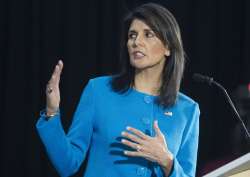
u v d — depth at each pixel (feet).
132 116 22.13
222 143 43.73
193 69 43.88
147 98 22.59
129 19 22.59
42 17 42.32
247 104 42.11
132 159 21.50
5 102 42.42
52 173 42.88
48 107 21.06
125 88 22.56
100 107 22.21
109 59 42.78
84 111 22.33
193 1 44.16
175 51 22.77
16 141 42.50
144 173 21.47
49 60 42.32
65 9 42.50
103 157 21.75
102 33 42.78
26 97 42.50
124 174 21.40
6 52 42.42
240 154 41.34
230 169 19.10
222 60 44.24
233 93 43.39
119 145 21.62
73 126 22.33
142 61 22.08
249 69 43.78
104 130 21.90
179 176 20.54
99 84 22.77
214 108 44.01
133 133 21.20
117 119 21.98
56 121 21.08
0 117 42.73
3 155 42.63
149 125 22.09
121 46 22.93
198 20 44.09
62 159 21.17
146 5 22.47
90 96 22.50
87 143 22.24
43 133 21.04
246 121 41.55
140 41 22.00
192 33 44.09
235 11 44.34
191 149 22.93
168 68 22.90
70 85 42.47
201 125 43.93
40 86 42.42
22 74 42.39
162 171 21.39
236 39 44.34
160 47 22.29
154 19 22.04
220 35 44.34
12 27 42.11
